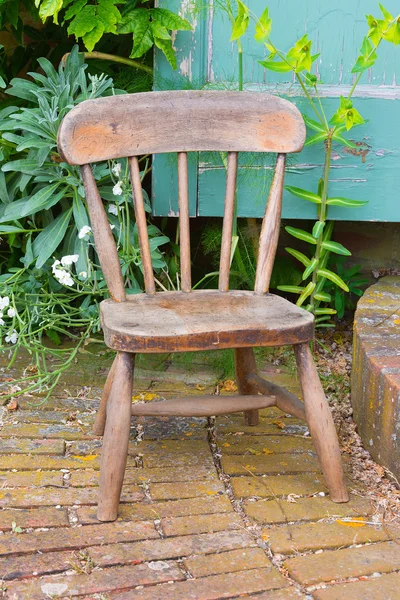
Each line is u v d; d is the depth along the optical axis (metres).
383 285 2.73
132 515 1.70
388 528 1.67
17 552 1.54
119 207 2.52
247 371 2.07
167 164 2.57
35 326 2.74
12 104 2.90
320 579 1.48
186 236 1.95
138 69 2.84
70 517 1.68
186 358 2.61
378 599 1.42
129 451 2.00
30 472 1.86
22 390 2.23
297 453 2.00
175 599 1.42
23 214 2.39
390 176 2.57
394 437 1.86
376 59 2.48
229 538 1.61
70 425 2.13
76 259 2.31
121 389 1.67
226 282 1.98
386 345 2.13
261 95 1.95
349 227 3.02
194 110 1.92
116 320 1.69
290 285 2.86
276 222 1.94
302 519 1.70
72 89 2.53
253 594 1.44
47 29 3.07
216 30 2.48
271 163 2.55
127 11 2.46
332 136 2.42
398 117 2.52
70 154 1.75
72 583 1.46
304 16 2.48
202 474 1.88
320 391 1.76
